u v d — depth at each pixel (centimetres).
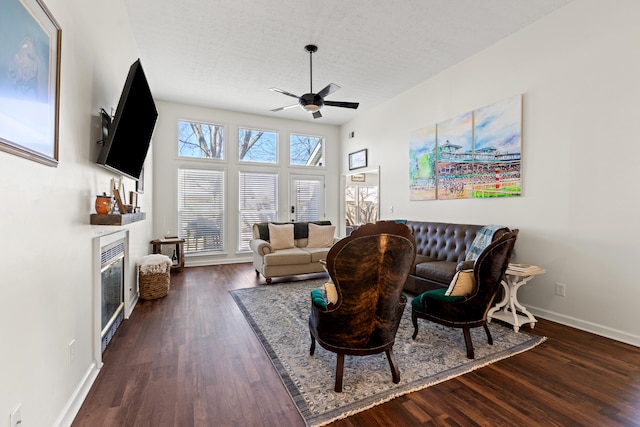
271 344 253
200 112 593
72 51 172
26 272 123
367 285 180
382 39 360
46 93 134
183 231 582
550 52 309
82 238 188
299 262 465
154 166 556
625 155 257
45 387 138
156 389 188
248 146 642
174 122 573
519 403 175
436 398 180
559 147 302
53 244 147
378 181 588
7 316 110
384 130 572
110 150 204
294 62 416
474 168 391
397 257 181
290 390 188
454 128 421
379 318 188
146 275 371
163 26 334
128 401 176
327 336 191
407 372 208
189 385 193
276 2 296
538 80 321
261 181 650
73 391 170
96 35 219
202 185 597
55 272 149
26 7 116
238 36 354
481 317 234
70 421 158
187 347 246
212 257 603
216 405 173
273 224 527
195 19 322
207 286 438
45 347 139
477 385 193
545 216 314
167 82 482
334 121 698
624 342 256
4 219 108
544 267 315
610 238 266
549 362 222
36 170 130
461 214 412
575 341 259
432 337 265
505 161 352
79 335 181
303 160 701
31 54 120
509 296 300
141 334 271
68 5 166
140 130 266
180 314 323
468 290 234
